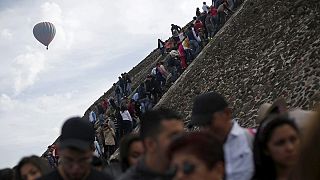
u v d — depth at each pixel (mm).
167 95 30297
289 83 20188
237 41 28766
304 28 23062
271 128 4516
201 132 3402
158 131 4184
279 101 5625
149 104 29594
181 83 30109
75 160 4746
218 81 26938
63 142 4742
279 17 26375
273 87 21375
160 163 4184
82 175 4863
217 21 32562
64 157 4758
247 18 29859
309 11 24094
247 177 5258
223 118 5371
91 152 4891
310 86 18516
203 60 30328
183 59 31500
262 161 4707
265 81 22469
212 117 5324
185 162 3254
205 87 27609
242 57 26719
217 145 3311
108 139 25672
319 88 17922
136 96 30594
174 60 32094
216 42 30844
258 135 4707
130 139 5742
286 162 4477
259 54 25297
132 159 5703
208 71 28828
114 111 34719
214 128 5367
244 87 23875
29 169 5801
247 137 5473
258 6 29844
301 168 2746
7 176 6664
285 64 21984
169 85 32062
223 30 31547
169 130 4184
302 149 2758
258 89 22562
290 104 18672
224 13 32812
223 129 5387
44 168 5867
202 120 5340
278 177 4637
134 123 28984
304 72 19750
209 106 5355
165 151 4152
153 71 32656
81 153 4723
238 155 5316
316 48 20547
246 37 28203
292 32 23875
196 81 28906
